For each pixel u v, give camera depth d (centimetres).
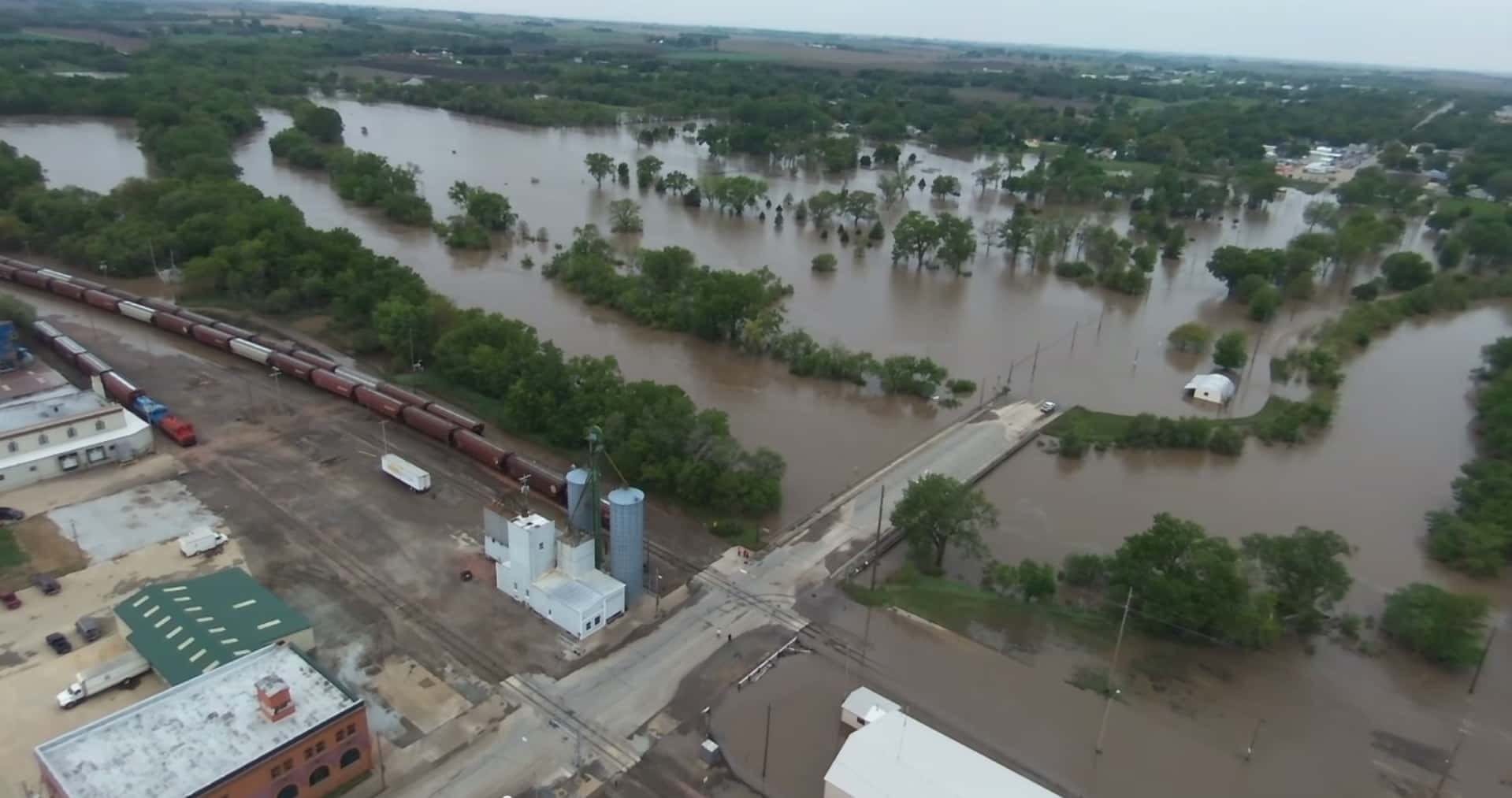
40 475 10188
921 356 15800
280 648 7194
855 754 6366
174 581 8631
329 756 6438
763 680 7781
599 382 11875
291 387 13062
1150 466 12319
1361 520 11150
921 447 12288
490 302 17288
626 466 10650
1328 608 8875
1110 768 6994
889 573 9431
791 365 14988
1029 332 17300
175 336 14650
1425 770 7212
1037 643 8456
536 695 7488
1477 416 14325
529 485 10494
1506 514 10425
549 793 6569
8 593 8256
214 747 6131
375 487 10512
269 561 9025
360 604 8462
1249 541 8919
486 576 9000
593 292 17575
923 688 7775
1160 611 8475
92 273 17250
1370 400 15025
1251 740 7419
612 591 8381
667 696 7550
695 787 6681
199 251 17588
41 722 6900
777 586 9081
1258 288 18912
